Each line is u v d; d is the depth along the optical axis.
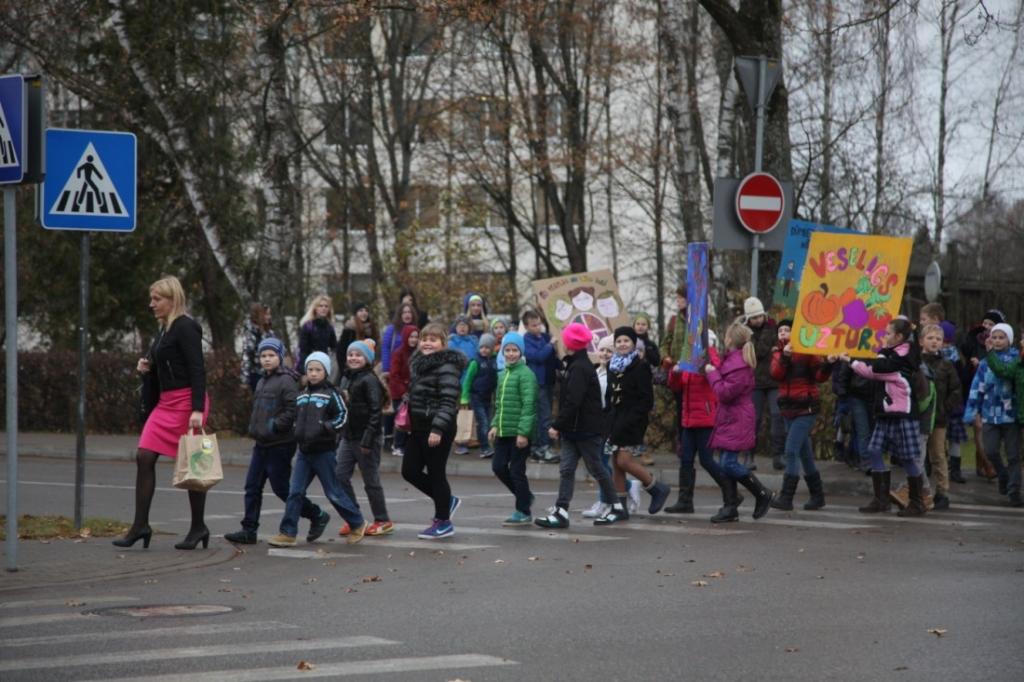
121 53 62.59
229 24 62.50
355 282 96.69
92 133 25.81
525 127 78.88
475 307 45.97
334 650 16.45
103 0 58.31
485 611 19.30
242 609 19.50
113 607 19.61
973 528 29.66
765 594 20.66
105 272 71.81
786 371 33.19
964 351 42.34
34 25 57.91
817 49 68.19
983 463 39.59
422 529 29.75
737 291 48.22
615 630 17.80
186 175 61.72
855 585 21.48
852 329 32.66
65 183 25.66
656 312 95.12
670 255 89.75
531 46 78.31
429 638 17.27
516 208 92.56
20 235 70.19
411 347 45.28
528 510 30.47
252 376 43.53
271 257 58.22
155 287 25.72
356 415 28.36
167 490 38.81
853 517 31.83
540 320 43.78
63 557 24.20
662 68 77.19
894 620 18.41
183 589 21.42
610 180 85.94
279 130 58.19
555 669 15.41
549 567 23.86
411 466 28.27
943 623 18.19
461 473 44.19
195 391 25.48
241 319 75.69
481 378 45.88
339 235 91.75
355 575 23.08
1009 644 16.78
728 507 30.94
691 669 15.42
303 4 54.31
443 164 84.12
